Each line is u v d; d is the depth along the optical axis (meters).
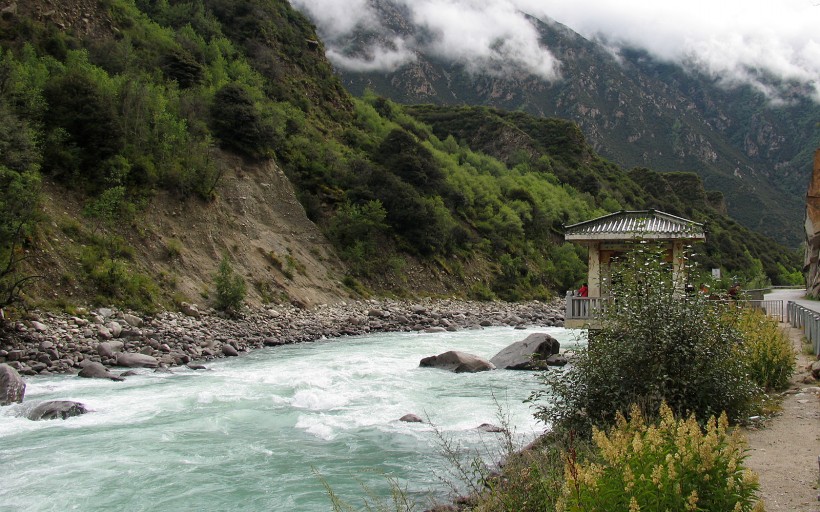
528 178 93.56
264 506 10.01
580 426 10.24
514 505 7.09
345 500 10.15
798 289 72.94
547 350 24.84
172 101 44.59
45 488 10.66
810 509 7.30
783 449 9.72
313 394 17.95
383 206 56.56
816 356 17.97
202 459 12.31
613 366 10.62
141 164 37.03
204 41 58.62
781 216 176.00
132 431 14.18
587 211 92.25
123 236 33.53
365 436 14.00
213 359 25.45
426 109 125.75
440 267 58.69
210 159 42.00
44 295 26.70
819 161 42.91
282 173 49.25
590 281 22.97
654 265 11.70
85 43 44.34
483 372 22.53
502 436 13.51
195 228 38.25
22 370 20.72
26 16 41.66
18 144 29.81
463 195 70.31
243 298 34.66
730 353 11.18
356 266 49.00
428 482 10.98
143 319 28.81
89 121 35.25
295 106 62.34
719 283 13.46
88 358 22.75
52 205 31.58
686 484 5.64
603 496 5.56
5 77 33.31
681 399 10.27
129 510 9.84
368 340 33.44
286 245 44.81
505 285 62.81
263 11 70.31
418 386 19.86
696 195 135.62
